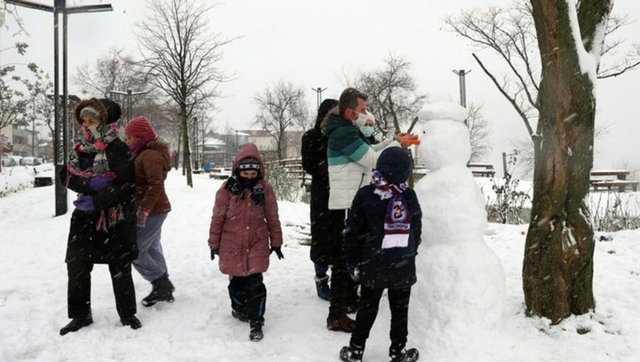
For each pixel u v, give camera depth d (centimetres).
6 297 527
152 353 388
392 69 2869
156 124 3666
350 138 427
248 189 439
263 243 437
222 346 400
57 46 1146
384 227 357
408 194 366
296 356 384
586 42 396
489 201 1158
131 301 440
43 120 3391
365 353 390
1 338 415
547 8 374
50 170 3659
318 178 467
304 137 484
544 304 391
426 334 389
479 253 402
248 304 426
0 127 2700
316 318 464
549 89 383
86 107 427
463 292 388
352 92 441
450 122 434
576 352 356
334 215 454
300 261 672
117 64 3028
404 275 357
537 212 398
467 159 436
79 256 432
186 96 1809
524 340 375
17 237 889
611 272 511
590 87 377
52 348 398
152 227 480
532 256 398
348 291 469
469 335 374
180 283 580
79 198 436
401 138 438
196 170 3781
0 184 2425
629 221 927
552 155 386
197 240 826
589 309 395
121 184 431
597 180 1939
